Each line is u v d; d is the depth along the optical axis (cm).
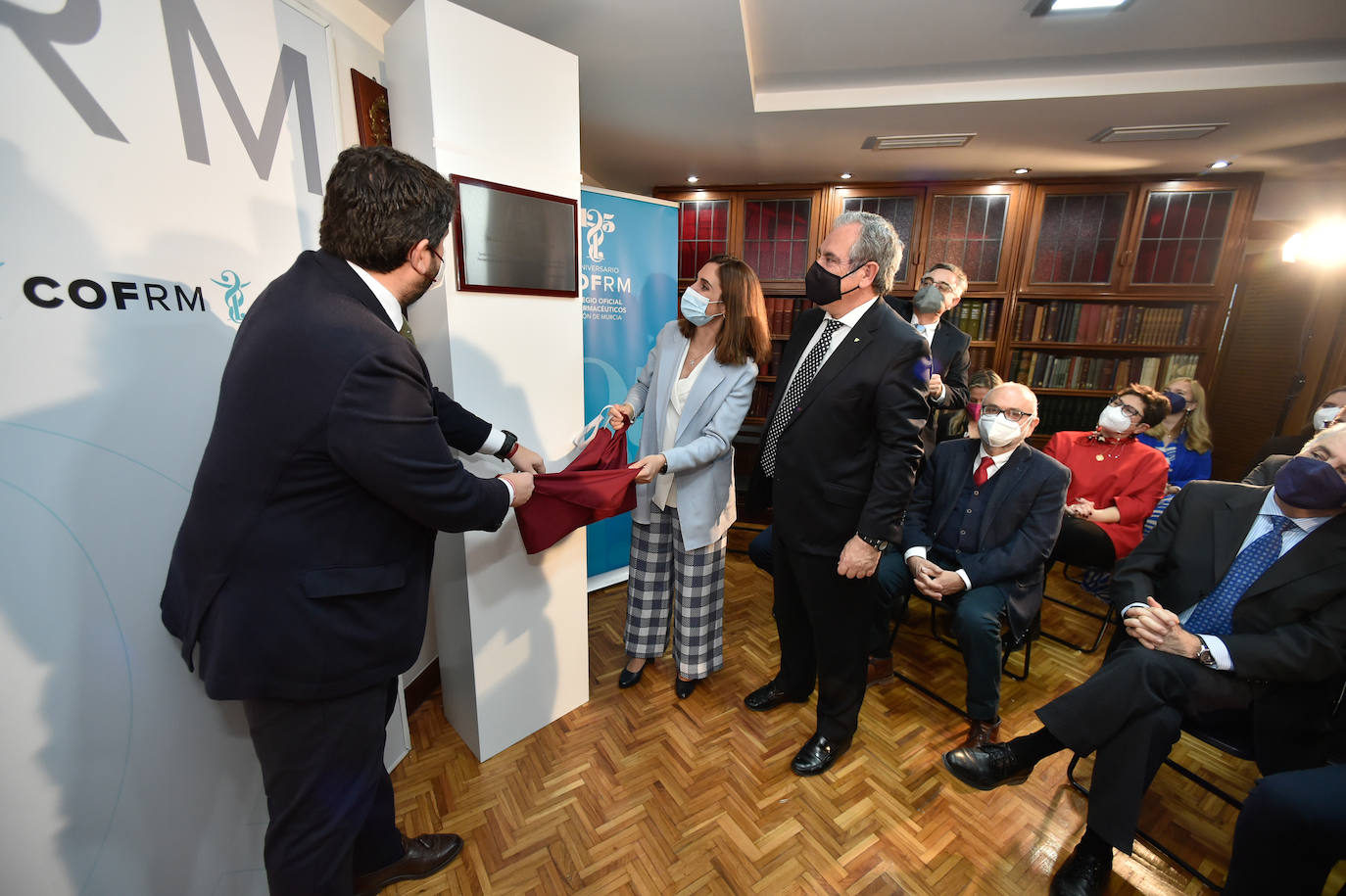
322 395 73
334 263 83
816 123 260
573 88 145
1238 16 182
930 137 274
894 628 201
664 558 181
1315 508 120
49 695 83
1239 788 158
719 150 303
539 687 167
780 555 159
